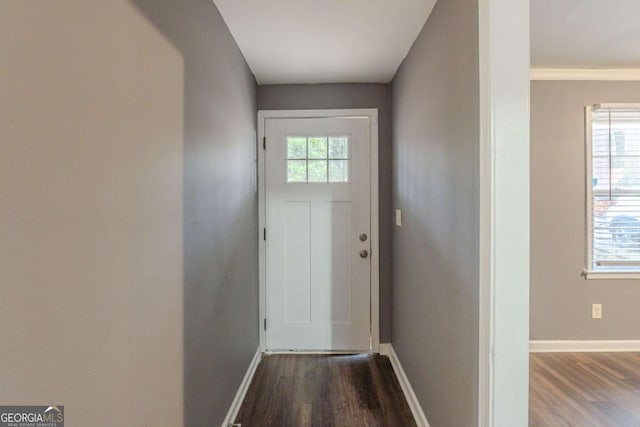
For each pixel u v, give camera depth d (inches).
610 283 112.9
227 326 75.1
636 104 109.3
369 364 106.3
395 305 106.4
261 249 112.9
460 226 55.9
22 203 23.7
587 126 110.6
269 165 112.2
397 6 67.8
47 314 25.9
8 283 22.8
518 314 45.9
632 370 102.3
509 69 45.1
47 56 25.5
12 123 22.8
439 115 65.9
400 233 99.3
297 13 70.0
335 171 112.4
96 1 31.0
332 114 111.2
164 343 44.8
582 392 91.7
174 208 47.7
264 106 111.7
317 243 113.0
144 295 39.7
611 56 99.8
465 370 54.1
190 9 53.7
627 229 112.5
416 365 81.8
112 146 33.4
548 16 77.4
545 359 109.2
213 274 65.0
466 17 52.9
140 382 38.9
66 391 27.8
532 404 86.7
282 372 101.4
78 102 28.8
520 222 45.6
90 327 30.5
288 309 114.0
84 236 29.6
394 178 107.4
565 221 112.2
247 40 81.7
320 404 85.5
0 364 22.5
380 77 107.0
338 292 113.6
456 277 57.9
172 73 47.1
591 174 111.5
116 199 34.2
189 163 53.3
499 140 45.3
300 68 99.4
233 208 80.2
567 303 113.3
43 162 25.3
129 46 36.4
